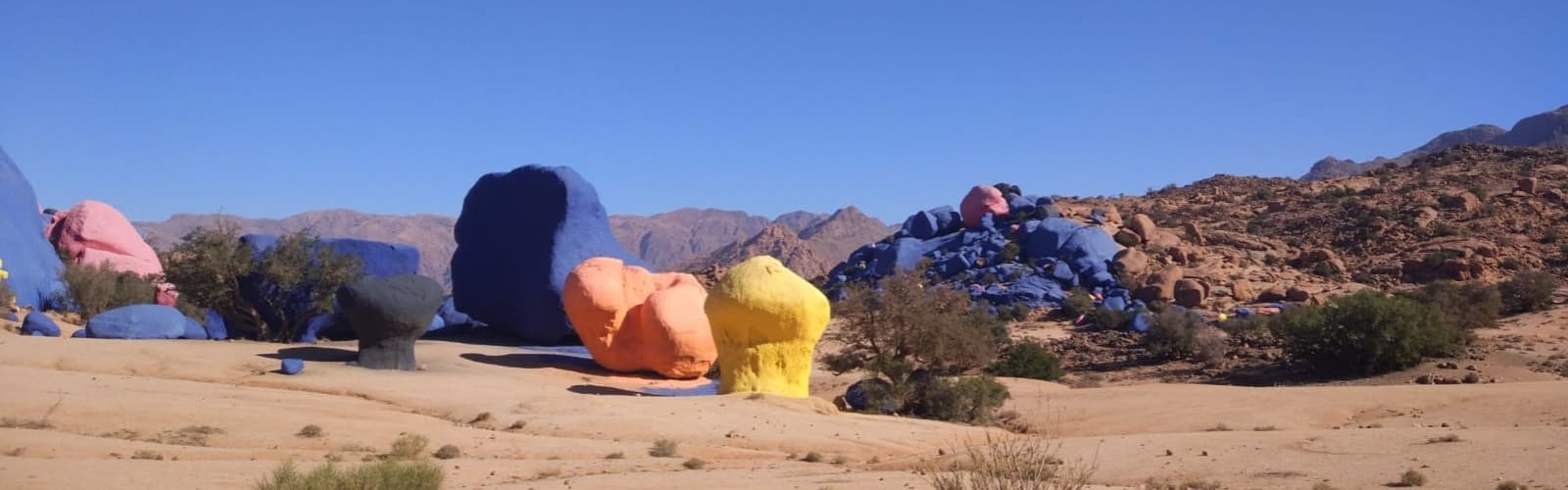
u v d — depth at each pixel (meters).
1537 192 85.88
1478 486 13.91
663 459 20.84
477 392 27.08
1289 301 62.84
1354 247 77.62
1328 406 28.05
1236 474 15.97
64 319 44.75
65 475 16.19
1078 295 62.62
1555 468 14.69
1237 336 49.44
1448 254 68.06
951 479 13.16
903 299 35.69
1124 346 50.47
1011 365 41.94
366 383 26.84
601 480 17.48
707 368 33.97
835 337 36.97
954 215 83.62
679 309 33.31
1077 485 12.41
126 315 34.00
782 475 17.89
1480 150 109.94
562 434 23.23
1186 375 43.03
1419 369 38.47
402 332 29.81
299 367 27.45
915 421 26.55
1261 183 114.62
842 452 22.58
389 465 14.23
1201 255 74.56
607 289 33.84
